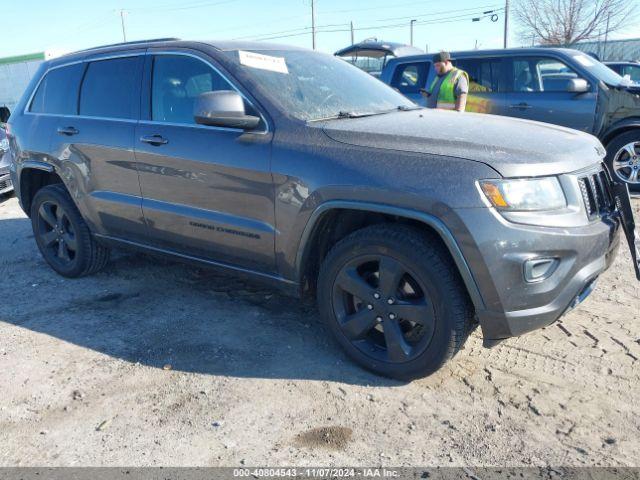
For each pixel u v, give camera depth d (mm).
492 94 7867
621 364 3223
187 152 3586
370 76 4430
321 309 3309
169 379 3211
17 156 4891
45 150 4570
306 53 4148
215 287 4520
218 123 3246
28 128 4777
